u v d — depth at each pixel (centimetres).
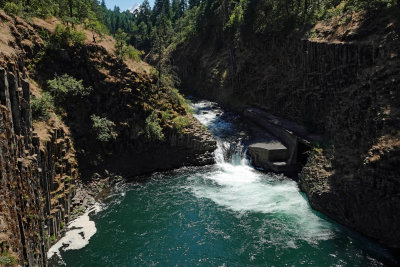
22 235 2311
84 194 4322
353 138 4166
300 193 4597
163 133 5519
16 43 4047
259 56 7669
